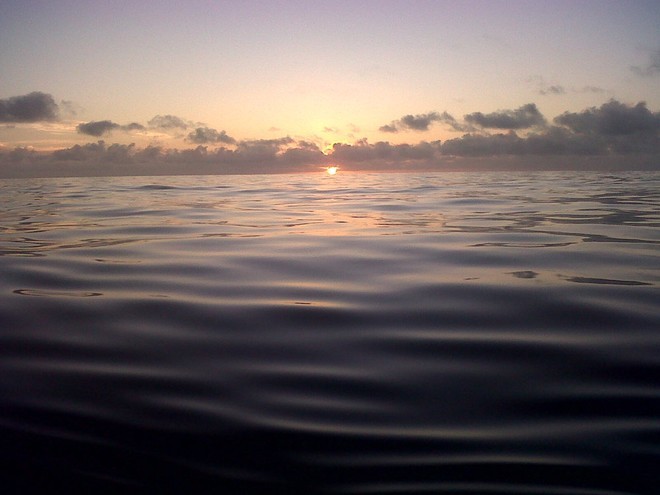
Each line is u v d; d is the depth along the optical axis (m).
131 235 10.86
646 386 4.00
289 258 8.46
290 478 3.05
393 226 11.91
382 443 3.35
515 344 4.84
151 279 7.22
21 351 4.83
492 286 6.64
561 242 9.59
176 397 3.95
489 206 16.42
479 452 3.24
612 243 9.45
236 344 4.95
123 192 24.97
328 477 3.05
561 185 28.67
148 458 3.24
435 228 11.52
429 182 33.91
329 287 6.75
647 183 30.48
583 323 5.34
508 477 3.01
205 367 4.46
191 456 3.25
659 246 9.12
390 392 4.00
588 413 3.65
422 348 4.79
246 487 2.99
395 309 5.85
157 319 5.64
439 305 5.96
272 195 22.56
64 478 3.07
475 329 5.22
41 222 13.24
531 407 3.74
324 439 3.40
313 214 14.59
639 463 3.09
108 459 3.23
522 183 31.30
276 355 4.69
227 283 6.98
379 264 7.97
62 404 3.85
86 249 9.38
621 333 5.05
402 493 2.91
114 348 4.89
